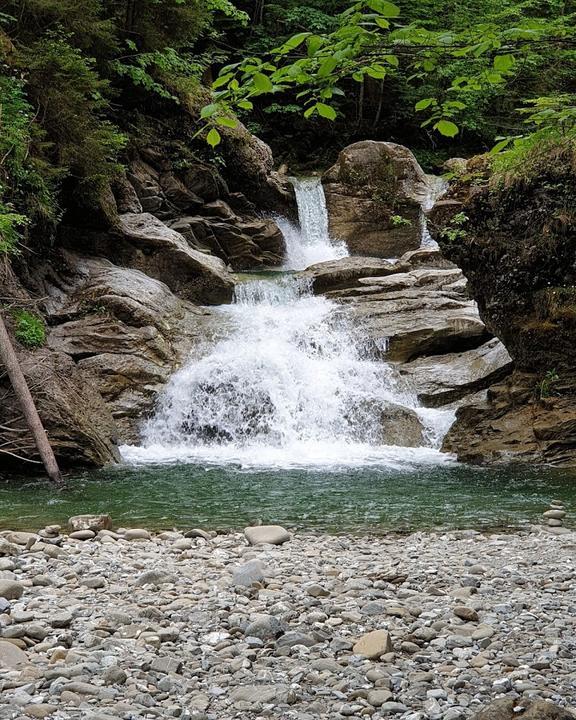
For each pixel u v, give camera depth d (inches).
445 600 211.2
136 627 185.9
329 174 964.6
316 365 582.2
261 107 1171.9
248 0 1147.9
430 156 1175.0
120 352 565.3
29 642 174.9
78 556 264.4
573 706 142.0
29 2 636.1
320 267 745.6
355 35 154.9
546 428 472.4
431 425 535.5
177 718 139.9
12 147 550.0
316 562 261.1
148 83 783.1
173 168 848.3
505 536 307.4
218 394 560.7
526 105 993.5
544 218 478.9
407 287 683.4
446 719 137.5
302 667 162.2
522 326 496.1
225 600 209.9
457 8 940.6
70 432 466.0
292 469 462.0
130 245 708.7
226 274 746.8
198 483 423.2
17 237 538.9
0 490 408.8
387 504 370.9
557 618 193.9
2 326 451.5
